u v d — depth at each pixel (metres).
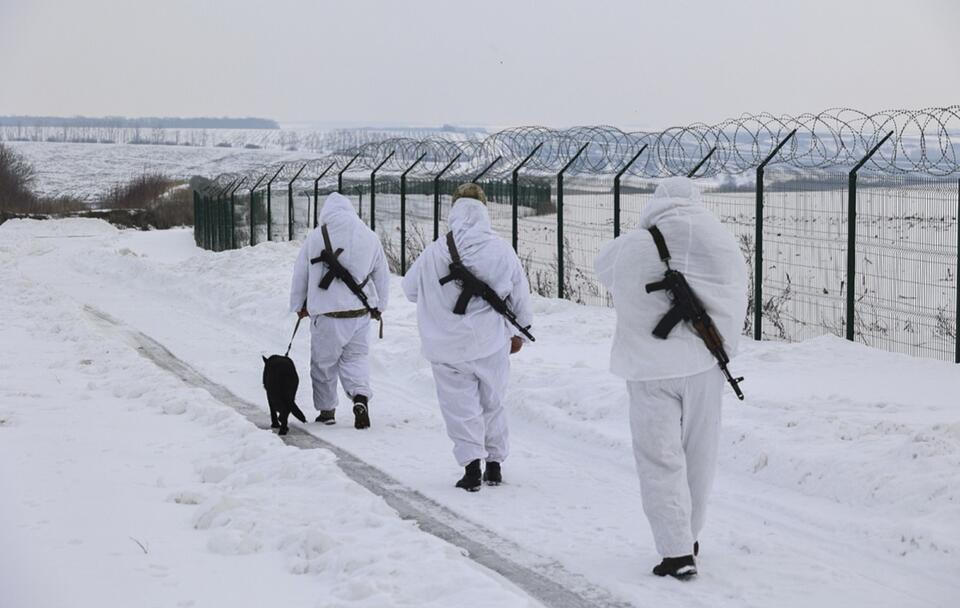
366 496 7.38
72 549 6.19
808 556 6.56
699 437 6.36
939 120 12.46
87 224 58.38
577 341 15.21
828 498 7.74
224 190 39.31
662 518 6.17
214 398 11.59
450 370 8.29
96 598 5.40
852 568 6.34
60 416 10.40
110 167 146.50
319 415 11.03
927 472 7.43
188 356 15.52
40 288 23.42
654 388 6.23
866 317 14.24
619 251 6.38
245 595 5.52
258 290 22.09
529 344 14.98
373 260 10.75
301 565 5.94
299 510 7.02
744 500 7.84
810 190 14.62
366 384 10.76
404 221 24.19
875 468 7.69
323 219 10.68
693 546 6.39
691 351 6.24
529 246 20.66
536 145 19.47
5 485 7.62
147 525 6.74
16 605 5.21
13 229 56.09
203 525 6.77
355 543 6.21
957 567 6.21
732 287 6.34
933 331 13.42
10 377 12.72
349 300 10.63
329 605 5.25
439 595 5.43
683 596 5.87
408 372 13.73
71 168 143.50
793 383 11.30
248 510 6.91
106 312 21.56
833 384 11.20
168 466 8.41
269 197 31.69
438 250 8.43
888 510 7.25
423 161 24.31
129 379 12.56
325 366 10.75
